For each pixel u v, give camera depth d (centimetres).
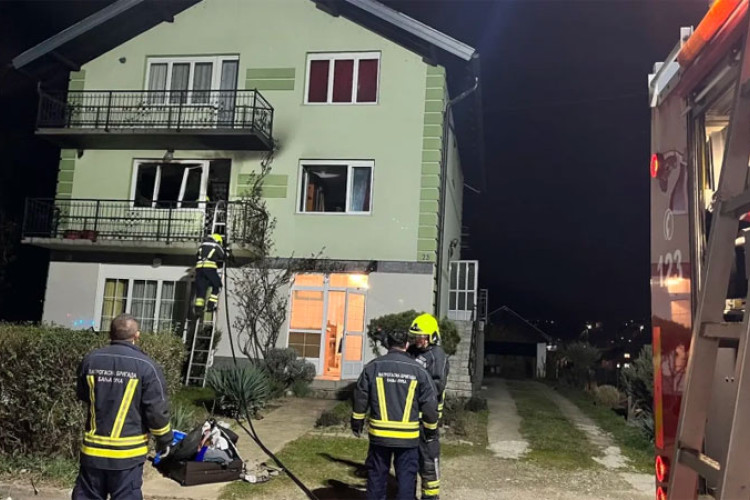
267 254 1384
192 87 1488
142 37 1509
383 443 463
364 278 1351
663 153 298
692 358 214
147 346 706
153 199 1476
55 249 1465
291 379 1255
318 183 1412
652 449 866
